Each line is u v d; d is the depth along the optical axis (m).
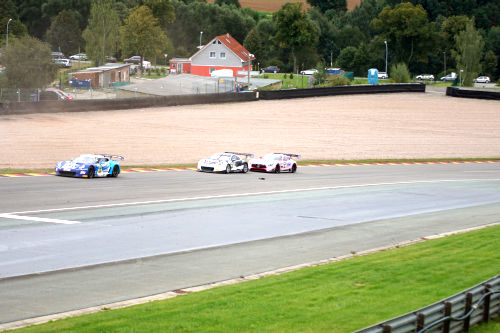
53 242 24.77
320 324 14.00
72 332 13.40
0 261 21.31
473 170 69.75
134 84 140.50
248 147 77.56
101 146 70.19
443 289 17.62
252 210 36.44
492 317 16.12
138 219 31.22
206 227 30.23
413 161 76.12
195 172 56.97
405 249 25.22
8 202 33.97
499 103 139.50
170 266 21.94
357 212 37.72
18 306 16.34
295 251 25.52
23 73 120.94
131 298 17.56
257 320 14.27
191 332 13.34
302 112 115.56
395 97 141.62
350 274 19.72
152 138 79.56
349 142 89.00
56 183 43.59
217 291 17.56
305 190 47.22
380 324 12.04
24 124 82.38
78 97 125.44
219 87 139.12
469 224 34.56
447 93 147.50
